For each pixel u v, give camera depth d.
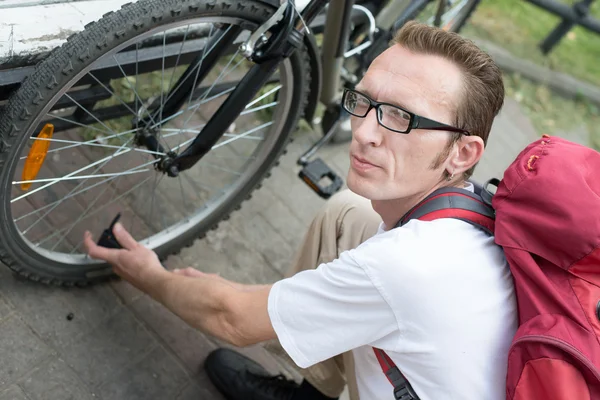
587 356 0.86
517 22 4.07
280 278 2.09
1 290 1.62
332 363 1.52
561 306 0.91
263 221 2.21
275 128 1.81
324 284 1.09
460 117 1.04
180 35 1.60
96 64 1.26
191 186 2.15
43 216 1.67
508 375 0.93
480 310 0.99
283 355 1.64
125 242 1.69
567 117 3.58
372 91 1.06
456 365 0.99
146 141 1.59
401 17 2.32
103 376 1.63
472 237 1.06
